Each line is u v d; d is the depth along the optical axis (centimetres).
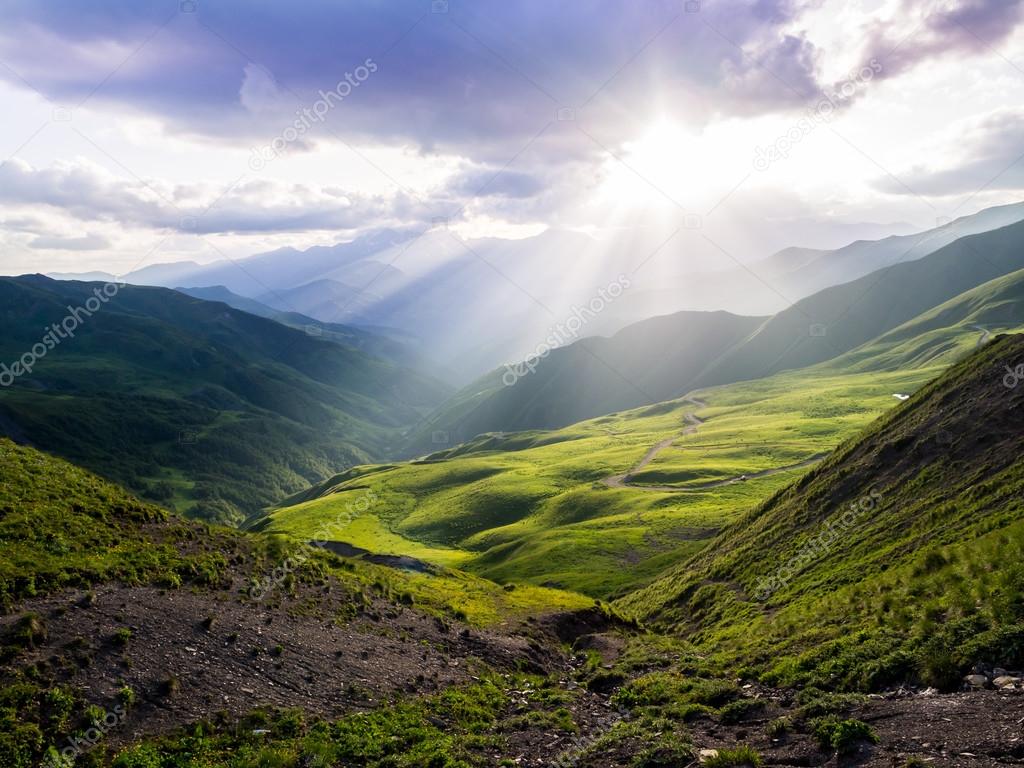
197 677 2392
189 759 1981
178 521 3812
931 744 1566
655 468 15700
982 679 1891
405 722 2448
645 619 6153
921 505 4675
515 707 2853
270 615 3080
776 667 2670
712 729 2148
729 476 14075
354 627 3359
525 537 12038
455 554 12656
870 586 3347
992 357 5806
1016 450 4466
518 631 4306
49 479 3541
